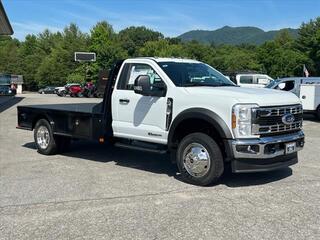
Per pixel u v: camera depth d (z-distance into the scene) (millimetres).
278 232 4812
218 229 4914
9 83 63625
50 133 9422
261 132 6449
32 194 6367
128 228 4973
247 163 6402
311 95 17438
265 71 85312
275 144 6562
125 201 6004
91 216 5391
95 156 9414
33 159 9109
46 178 7355
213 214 5430
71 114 8852
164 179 7262
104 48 66312
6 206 5809
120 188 6680
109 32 81375
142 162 8750
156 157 9297
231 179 7211
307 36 78250
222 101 6516
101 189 6625
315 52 75562
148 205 5816
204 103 6703
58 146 9500
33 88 98438
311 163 8570
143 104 7594
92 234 4805
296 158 7090
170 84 7258
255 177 7340
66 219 5289
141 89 7352
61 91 49750
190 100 6887
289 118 6762
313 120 17953
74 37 92125
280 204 5812
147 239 4645
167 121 7227
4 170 7996
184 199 6078
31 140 11945
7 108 24688
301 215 5363
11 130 14188
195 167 6781
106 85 8195
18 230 4941
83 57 65500
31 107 9867
